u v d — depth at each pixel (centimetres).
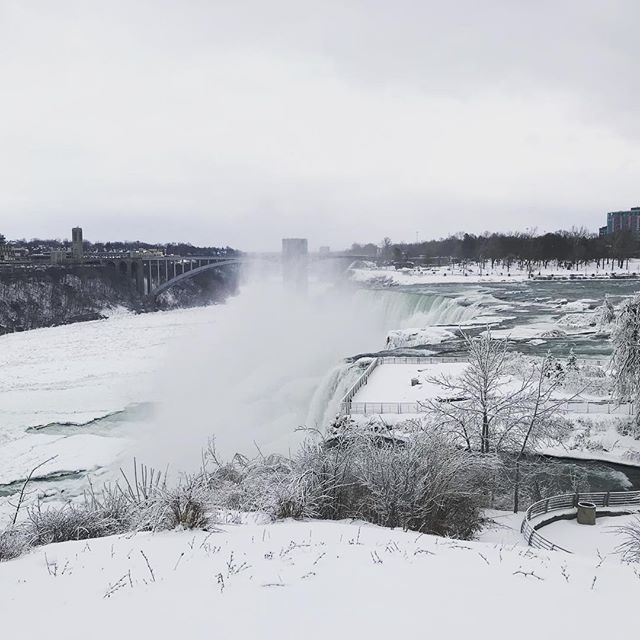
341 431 1953
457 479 1557
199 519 1030
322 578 755
